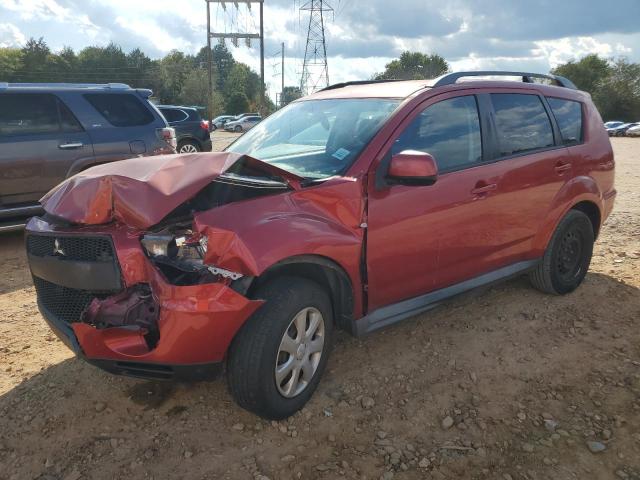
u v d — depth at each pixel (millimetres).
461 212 3750
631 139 39844
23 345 3998
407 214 3438
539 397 3361
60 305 3104
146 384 3432
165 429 3027
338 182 3180
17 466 2764
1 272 5793
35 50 84938
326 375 3559
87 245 2873
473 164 3863
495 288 4980
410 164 3164
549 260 4582
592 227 4988
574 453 2875
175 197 2805
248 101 91250
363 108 3779
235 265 2639
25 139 6684
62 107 7016
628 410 3223
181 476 2693
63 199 2992
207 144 14016
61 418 3119
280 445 2912
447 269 3811
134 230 2801
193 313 2582
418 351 3875
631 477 2715
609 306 4609
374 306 3443
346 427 3064
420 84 3881
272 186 2969
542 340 4051
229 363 2852
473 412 3211
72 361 3740
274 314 2826
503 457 2852
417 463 2801
